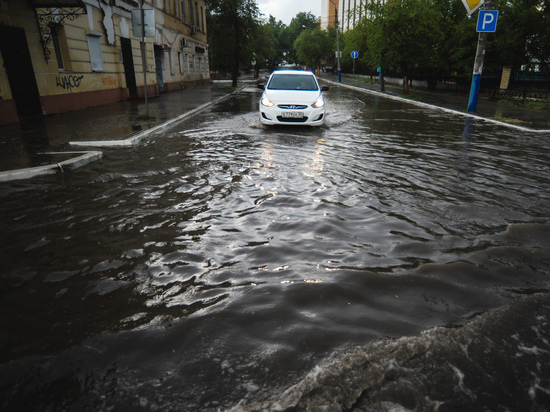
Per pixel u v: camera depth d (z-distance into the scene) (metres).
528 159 6.68
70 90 13.19
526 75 20.31
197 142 7.86
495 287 2.54
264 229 3.46
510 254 3.02
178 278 2.62
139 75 19.22
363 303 2.33
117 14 16.67
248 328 2.09
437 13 22.17
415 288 2.50
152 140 8.09
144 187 4.70
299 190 4.64
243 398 1.63
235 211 3.90
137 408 1.59
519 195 4.62
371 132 9.52
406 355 1.86
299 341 1.98
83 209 3.95
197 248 3.07
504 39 18.28
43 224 3.56
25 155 6.20
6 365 1.82
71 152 6.37
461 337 2.00
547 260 2.95
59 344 1.97
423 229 3.51
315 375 1.74
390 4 21.89
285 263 2.83
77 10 12.41
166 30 23.77
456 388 1.66
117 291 2.47
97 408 1.58
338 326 2.10
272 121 9.74
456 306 2.31
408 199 4.38
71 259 2.89
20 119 10.62
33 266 2.79
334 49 60.47
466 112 13.94
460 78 23.67
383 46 22.17
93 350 1.92
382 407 1.56
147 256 2.94
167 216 3.76
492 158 6.71
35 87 11.31
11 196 4.38
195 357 1.87
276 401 1.60
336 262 2.85
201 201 4.19
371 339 1.99
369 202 4.24
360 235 3.35
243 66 32.56
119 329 2.08
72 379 1.74
